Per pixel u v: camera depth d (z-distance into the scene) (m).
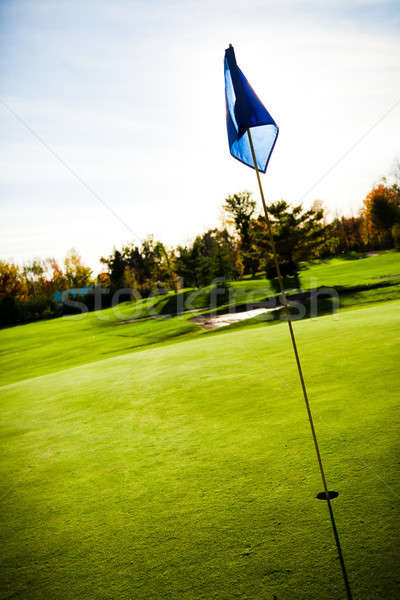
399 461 3.64
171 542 3.07
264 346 10.86
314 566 2.57
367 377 6.41
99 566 2.95
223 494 3.62
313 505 3.21
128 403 7.36
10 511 3.99
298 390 6.38
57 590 2.78
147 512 3.55
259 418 5.41
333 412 5.14
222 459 4.34
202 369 9.24
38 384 11.07
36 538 3.45
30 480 4.64
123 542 3.18
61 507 3.91
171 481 4.04
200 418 5.85
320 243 40.66
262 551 2.80
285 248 39.44
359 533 2.79
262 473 3.87
